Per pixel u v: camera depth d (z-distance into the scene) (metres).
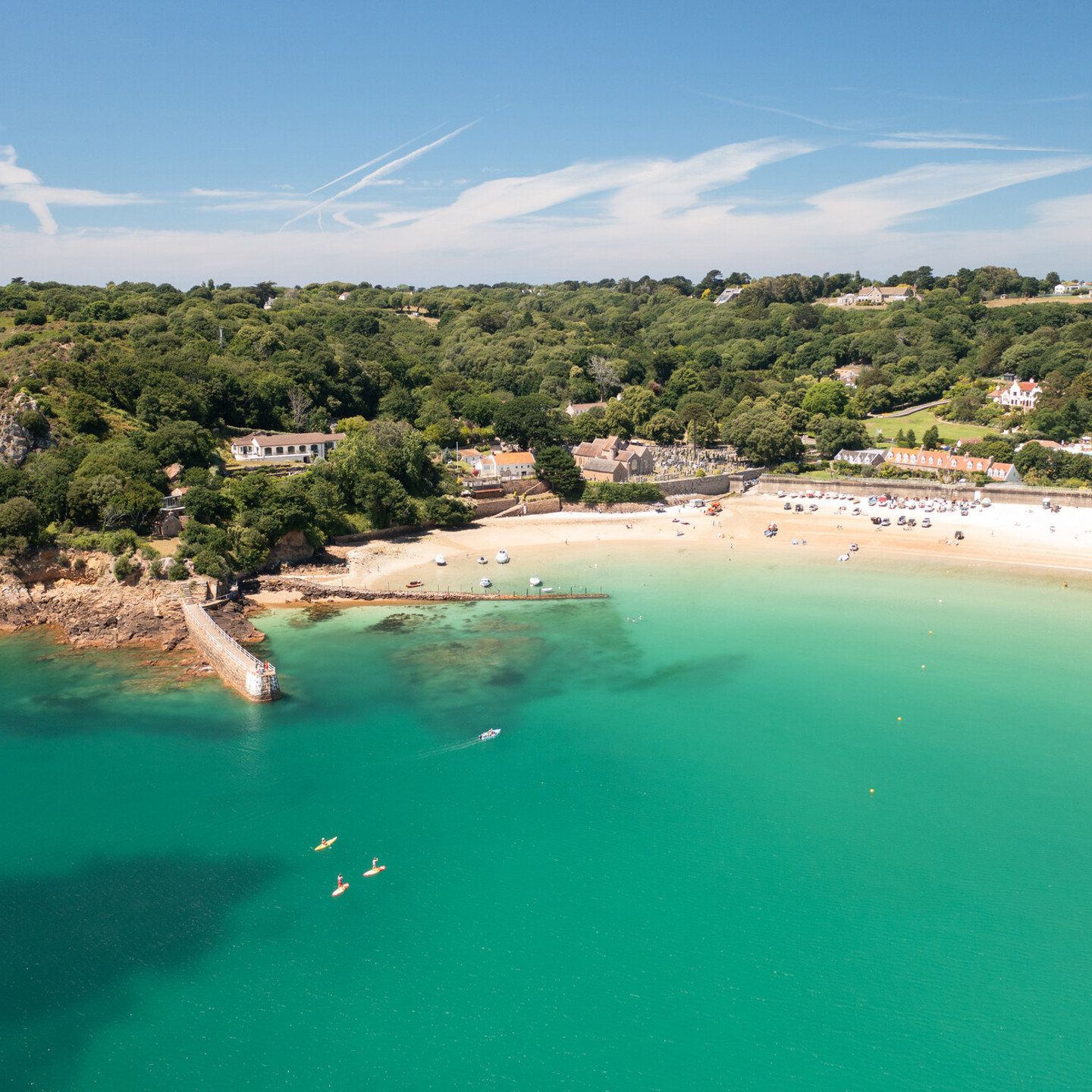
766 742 103.56
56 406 176.88
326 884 78.69
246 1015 64.44
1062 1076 59.31
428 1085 58.56
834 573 173.25
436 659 128.75
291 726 107.31
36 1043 62.09
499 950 70.50
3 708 111.88
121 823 87.38
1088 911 74.69
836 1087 58.50
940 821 87.50
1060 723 108.19
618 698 115.56
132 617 135.00
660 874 79.50
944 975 67.94
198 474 171.62
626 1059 60.62
